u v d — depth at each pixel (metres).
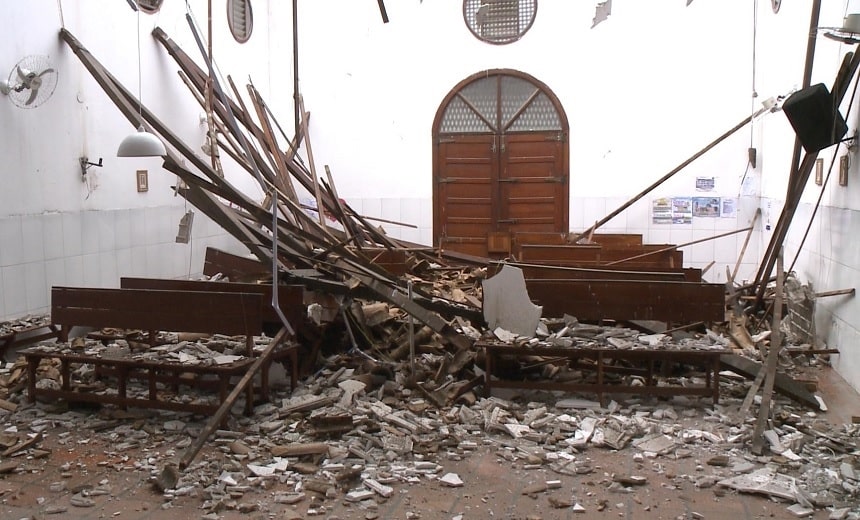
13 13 5.34
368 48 9.23
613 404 4.27
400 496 3.18
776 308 4.64
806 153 5.25
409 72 9.18
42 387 4.36
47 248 5.66
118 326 4.41
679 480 3.32
